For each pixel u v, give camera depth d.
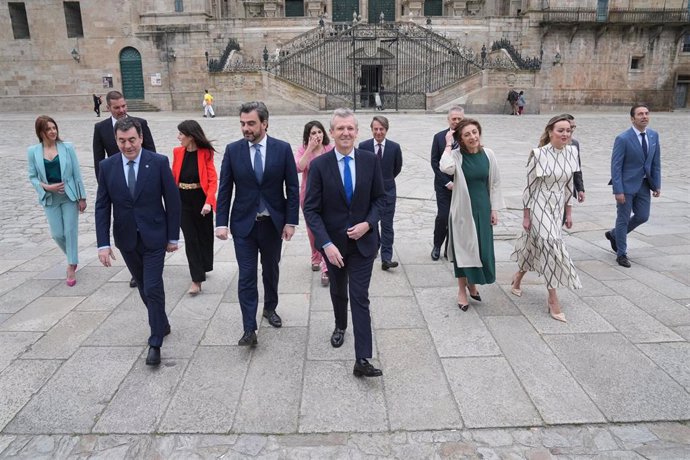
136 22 36.44
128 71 37.28
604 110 38.91
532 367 3.94
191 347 4.32
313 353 4.21
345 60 34.09
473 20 37.22
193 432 3.25
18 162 14.91
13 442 3.18
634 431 3.23
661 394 3.57
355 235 3.64
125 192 3.92
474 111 31.92
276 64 32.00
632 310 4.89
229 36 36.84
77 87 37.25
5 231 8.10
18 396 3.62
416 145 16.48
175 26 36.41
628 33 37.62
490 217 4.78
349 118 3.69
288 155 4.29
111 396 3.62
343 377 3.85
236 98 30.88
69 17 36.75
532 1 37.28
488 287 5.55
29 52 36.72
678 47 38.19
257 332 4.58
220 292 5.51
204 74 37.03
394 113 29.55
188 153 5.20
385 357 4.13
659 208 9.02
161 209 4.06
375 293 5.44
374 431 3.26
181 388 3.72
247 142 4.23
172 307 5.12
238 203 4.27
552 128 4.65
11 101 37.31
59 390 3.69
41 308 5.11
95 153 5.52
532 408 3.45
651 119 29.48
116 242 4.06
